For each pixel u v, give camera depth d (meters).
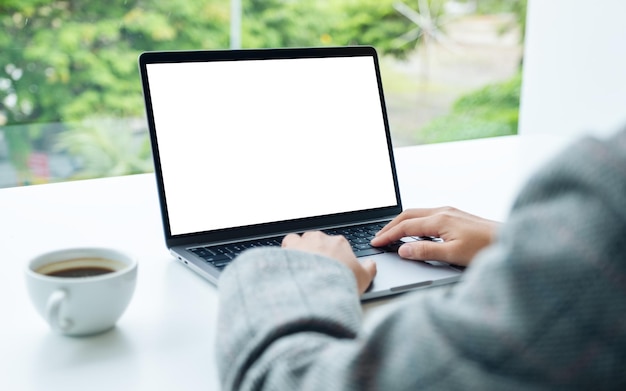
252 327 0.55
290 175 1.02
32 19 4.55
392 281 0.82
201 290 0.83
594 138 0.39
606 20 2.48
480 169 1.43
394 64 5.61
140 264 0.90
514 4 5.66
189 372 0.65
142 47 4.82
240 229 0.97
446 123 5.77
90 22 4.67
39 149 4.61
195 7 4.91
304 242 0.80
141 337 0.71
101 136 4.75
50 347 0.68
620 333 0.36
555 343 0.36
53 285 0.67
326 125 1.06
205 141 0.97
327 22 5.30
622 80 2.42
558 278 0.37
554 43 2.75
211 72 0.99
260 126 1.01
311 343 0.51
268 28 5.14
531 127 2.89
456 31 5.64
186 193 0.95
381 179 1.10
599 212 0.37
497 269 0.39
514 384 0.37
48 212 1.12
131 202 1.18
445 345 0.39
